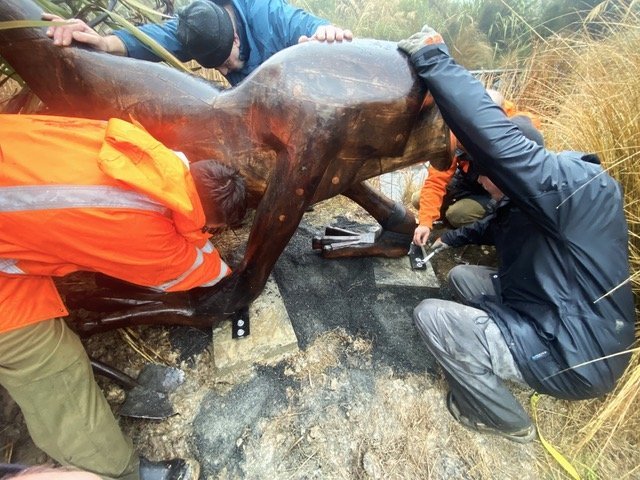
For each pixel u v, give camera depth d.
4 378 0.99
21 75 1.29
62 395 1.07
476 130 1.17
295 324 1.83
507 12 3.99
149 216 0.99
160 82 1.28
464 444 1.47
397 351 1.76
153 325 1.81
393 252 2.12
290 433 1.48
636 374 1.25
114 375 1.55
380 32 4.03
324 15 4.38
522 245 1.42
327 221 2.49
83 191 0.91
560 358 1.26
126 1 1.66
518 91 2.99
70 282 1.87
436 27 4.05
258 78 1.23
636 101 1.67
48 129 0.98
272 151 1.29
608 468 1.39
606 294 1.17
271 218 1.30
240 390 1.59
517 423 1.39
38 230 0.90
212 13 1.58
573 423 1.51
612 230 1.22
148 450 1.43
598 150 1.76
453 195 2.41
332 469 1.39
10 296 0.96
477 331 1.35
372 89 1.20
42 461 1.37
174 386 1.61
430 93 1.30
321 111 1.15
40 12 1.24
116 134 0.94
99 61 1.27
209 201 1.10
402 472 1.39
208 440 1.46
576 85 2.29
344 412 1.54
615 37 2.30
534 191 1.19
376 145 1.29
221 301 1.54
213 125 1.28
